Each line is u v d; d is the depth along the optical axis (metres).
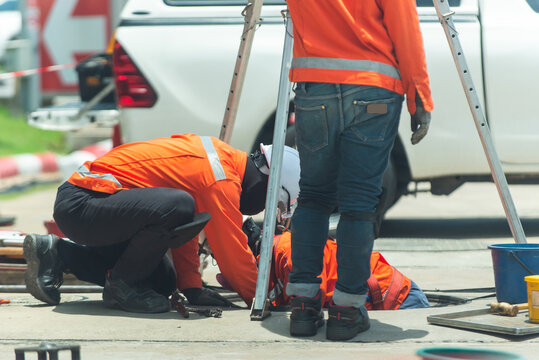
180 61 17.12
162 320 9.73
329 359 7.80
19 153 47.16
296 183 10.98
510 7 17.67
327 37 8.66
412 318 9.77
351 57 8.56
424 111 8.66
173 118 17.09
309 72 8.70
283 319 9.82
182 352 8.12
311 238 9.00
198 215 10.03
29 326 9.34
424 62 8.52
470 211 24.78
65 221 10.16
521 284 10.26
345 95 8.56
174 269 11.10
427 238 18.44
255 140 17.12
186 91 17.11
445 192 18.05
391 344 8.50
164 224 9.81
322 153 8.83
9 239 13.23
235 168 10.54
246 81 17.03
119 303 10.26
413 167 17.27
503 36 17.44
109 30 35.69
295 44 9.02
